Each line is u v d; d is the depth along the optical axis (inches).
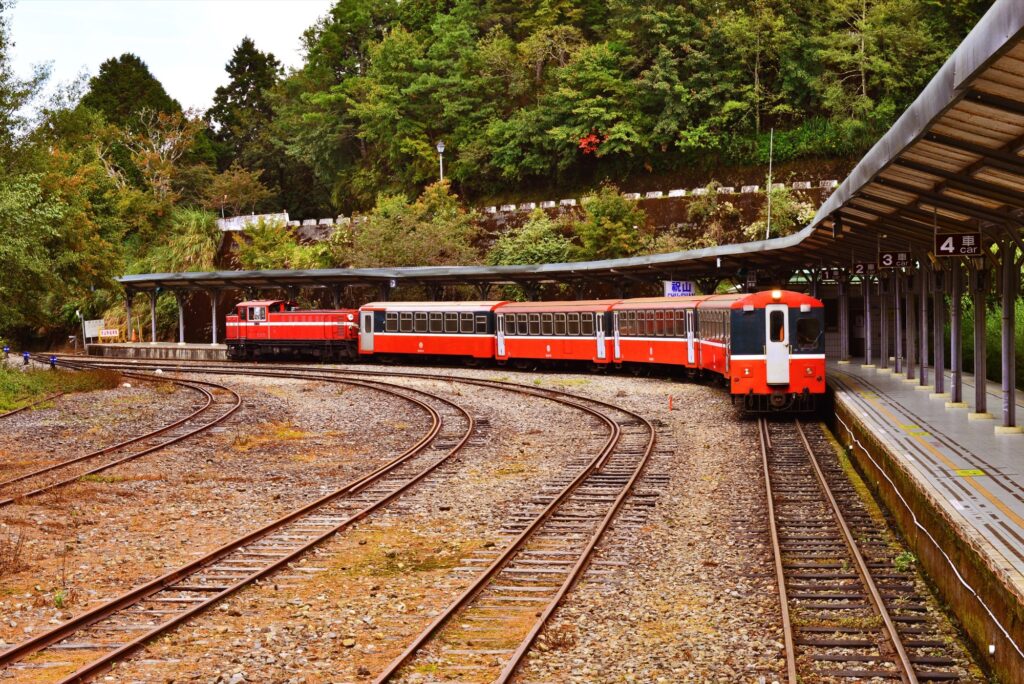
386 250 2257.6
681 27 2421.3
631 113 2449.6
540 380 1437.0
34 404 1169.4
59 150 1769.2
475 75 2790.4
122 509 626.8
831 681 327.3
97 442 908.6
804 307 941.2
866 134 2220.7
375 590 446.0
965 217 673.6
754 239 2064.5
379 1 3270.2
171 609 418.9
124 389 1375.5
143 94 3759.8
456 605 404.5
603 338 1486.2
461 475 725.9
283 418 1070.4
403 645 371.9
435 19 3085.6
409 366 1819.6
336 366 1827.0
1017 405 796.6
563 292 2180.1
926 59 2206.0
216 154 3754.9
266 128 3599.9
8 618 409.7
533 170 2576.3
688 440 845.8
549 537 534.9
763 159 2316.7
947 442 601.6
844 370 1180.5
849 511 575.8
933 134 438.6
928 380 1015.6
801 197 2134.6
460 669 342.0
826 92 2261.3
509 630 384.8
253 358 2069.4
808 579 444.5
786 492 629.9
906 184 581.9
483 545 523.8
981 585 345.7
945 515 406.0
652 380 1379.2
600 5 2842.0
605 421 972.6
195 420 1051.3
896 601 407.8
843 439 821.2
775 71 2418.8
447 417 1051.3
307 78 3321.9
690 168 2413.9
